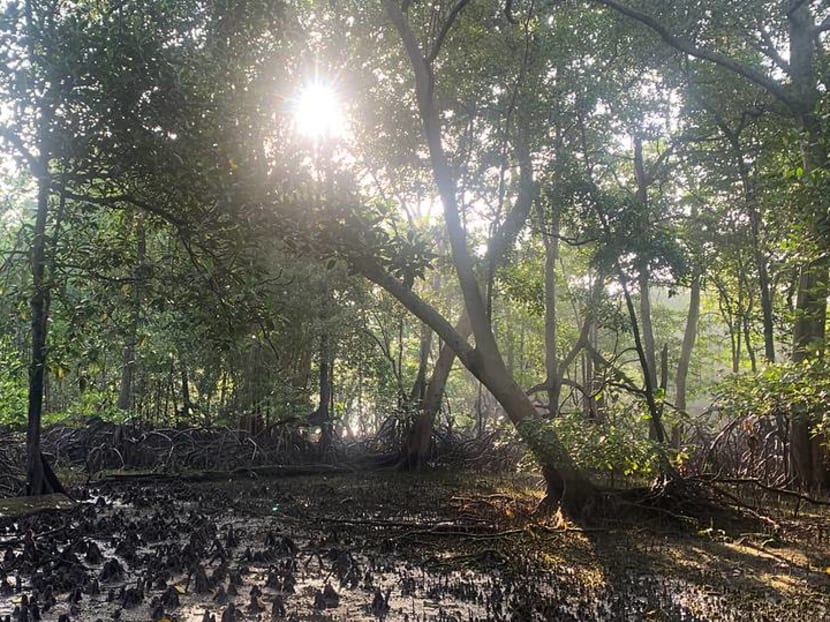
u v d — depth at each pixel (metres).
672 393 39.59
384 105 17.66
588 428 12.25
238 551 9.62
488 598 7.44
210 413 22.86
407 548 10.10
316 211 9.80
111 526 11.16
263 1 9.57
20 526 10.71
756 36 16.25
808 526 12.21
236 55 9.62
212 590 7.42
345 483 19.02
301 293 19.59
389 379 24.27
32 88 8.91
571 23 14.76
